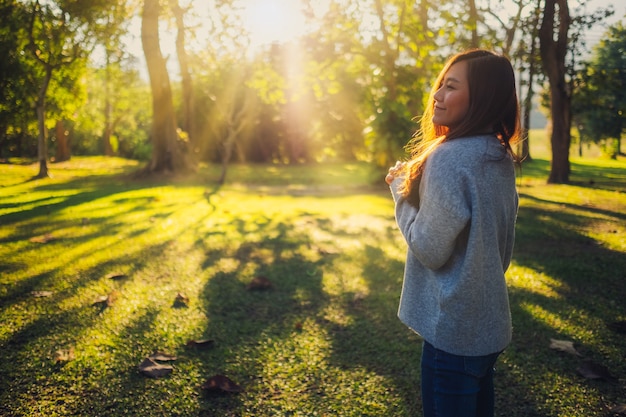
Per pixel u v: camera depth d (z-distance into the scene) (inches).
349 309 145.3
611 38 1007.6
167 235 249.3
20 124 940.6
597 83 644.7
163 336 124.8
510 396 98.3
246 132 1339.8
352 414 92.4
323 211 350.9
